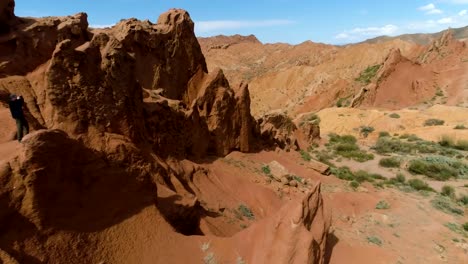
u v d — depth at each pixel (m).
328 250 14.57
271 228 11.61
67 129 12.29
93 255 9.38
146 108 18.94
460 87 65.56
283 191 24.19
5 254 7.30
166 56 25.72
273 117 37.81
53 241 8.59
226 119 26.97
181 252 11.30
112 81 14.10
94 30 24.23
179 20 26.86
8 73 15.22
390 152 42.53
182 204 14.55
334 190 26.75
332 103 81.38
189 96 27.38
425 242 18.08
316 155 39.12
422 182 30.25
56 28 17.73
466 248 17.75
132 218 11.05
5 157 9.36
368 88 70.31
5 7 16.56
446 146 44.78
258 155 29.48
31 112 13.88
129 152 12.65
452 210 23.59
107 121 13.52
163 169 16.39
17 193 8.15
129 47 23.22
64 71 12.38
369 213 22.02
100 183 10.38
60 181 9.09
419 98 68.00
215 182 21.89
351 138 49.81
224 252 11.77
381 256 15.31
